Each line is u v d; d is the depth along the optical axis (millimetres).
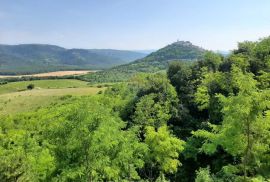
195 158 52156
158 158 47312
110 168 30656
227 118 24625
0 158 25281
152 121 59938
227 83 56469
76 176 28125
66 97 151375
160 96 68062
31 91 173250
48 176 29219
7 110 145000
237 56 68688
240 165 26250
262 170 25953
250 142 24062
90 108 28641
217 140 32000
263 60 64812
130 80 112688
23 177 25250
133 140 42062
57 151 27812
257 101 22906
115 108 74125
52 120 42969
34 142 37156
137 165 42281
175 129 62438
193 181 51812
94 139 26906
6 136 64562
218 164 47406
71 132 27125
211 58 77562
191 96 66062
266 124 23375
